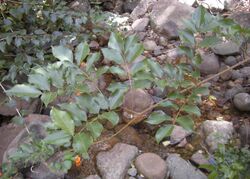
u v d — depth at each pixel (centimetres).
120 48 50
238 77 98
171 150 81
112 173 72
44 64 82
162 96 89
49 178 70
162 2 115
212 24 53
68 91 53
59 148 68
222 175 59
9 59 87
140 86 50
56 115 45
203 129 83
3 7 89
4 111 82
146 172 72
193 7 119
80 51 52
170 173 73
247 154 63
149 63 52
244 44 86
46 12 88
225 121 84
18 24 90
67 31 91
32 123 74
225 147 67
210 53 102
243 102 87
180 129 83
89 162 76
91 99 50
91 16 98
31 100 83
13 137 75
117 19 116
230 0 122
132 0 125
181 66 56
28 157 61
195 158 77
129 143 81
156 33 111
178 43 107
